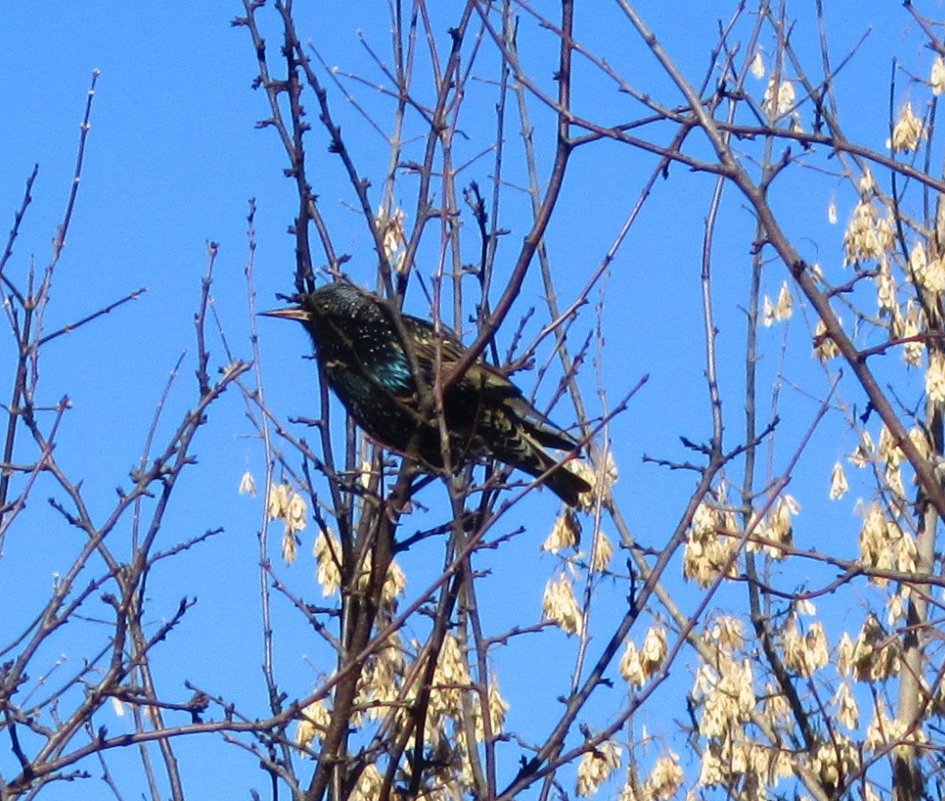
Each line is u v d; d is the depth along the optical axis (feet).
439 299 22.70
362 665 20.38
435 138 23.98
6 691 19.21
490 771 19.60
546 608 31.42
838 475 38.40
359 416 28.78
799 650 34.94
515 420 28.86
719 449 23.95
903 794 33.94
